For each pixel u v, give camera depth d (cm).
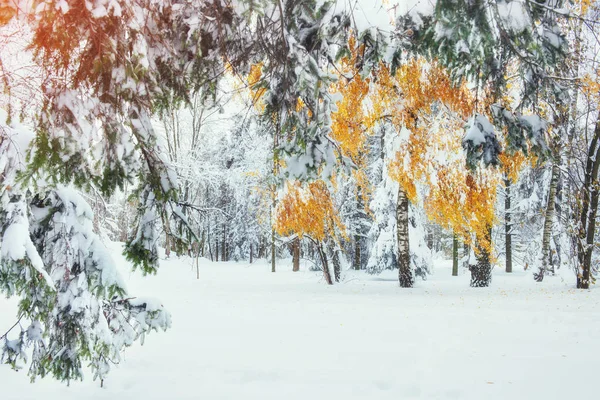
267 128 525
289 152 462
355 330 813
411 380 509
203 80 420
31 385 478
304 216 1596
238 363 594
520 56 422
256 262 4341
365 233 2958
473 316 942
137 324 471
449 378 514
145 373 547
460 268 3425
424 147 1291
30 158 327
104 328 435
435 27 407
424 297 1333
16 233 361
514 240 3500
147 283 1898
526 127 482
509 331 776
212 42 402
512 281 2016
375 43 425
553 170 1712
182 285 1878
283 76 414
